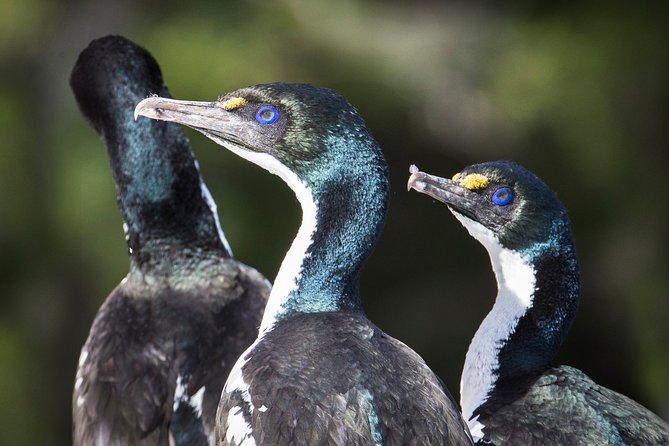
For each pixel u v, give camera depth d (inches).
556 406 311.9
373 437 250.1
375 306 690.2
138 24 658.8
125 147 356.2
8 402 641.6
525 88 664.4
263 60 637.3
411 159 681.0
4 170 659.4
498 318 339.6
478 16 687.7
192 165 358.0
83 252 616.4
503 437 306.0
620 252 682.2
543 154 674.2
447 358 684.7
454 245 694.5
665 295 674.2
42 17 674.2
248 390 260.4
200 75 624.1
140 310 340.2
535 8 685.3
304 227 291.1
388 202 292.2
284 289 286.7
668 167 676.1
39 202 658.8
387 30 678.5
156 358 329.4
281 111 300.8
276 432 252.2
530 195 341.1
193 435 322.3
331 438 249.9
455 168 681.6
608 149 667.4
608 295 684.7
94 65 361.4
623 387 688.4
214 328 334.3
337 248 286.7
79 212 616.1
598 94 664.4
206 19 649.0
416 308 689.6
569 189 676.7
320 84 650.8
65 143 642.2
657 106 668.7
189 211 354.6
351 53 660.1
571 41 671.8
